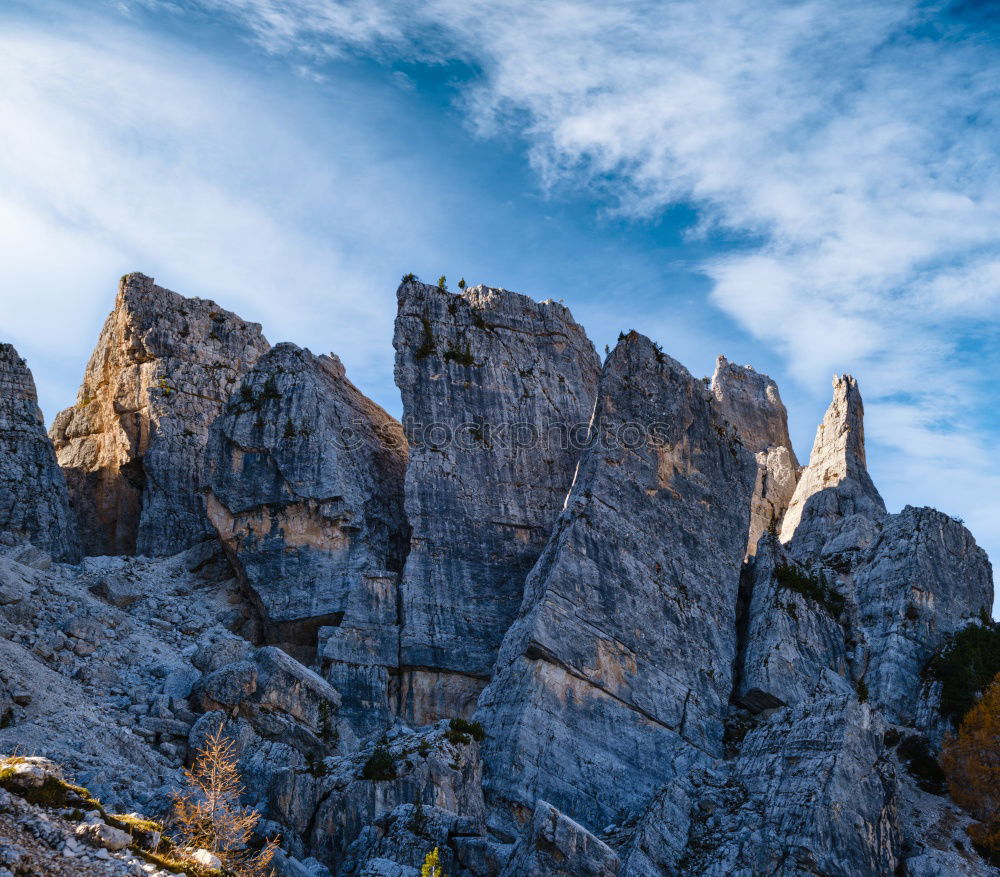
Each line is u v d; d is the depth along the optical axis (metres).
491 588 70.69
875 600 68.88
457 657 67.50
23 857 26.88
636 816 55.75
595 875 42.69
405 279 79.31
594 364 81.94
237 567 71.81
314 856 49.06
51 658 58.50
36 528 73.69
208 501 72.56
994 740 58.28
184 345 86.81
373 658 66.50
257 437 73.44
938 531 70.62
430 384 75.69
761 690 63.44
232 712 55.28
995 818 56.47
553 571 63.34
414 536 70.81
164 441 82.19
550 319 81.06
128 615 67.31
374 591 68.94
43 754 48.72
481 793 54.38
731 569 69.38
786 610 67.00
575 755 58.38
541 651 60.50
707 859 47.47
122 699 56.72
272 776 50.84
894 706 63.62
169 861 29.16
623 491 67.50
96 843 28.39
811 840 46.81
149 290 88.06
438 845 46.28
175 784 49.88
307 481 71.94
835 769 48.62
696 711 62.72
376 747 53.78
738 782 51.44
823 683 64.00
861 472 82.38
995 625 68.50
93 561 73.88
